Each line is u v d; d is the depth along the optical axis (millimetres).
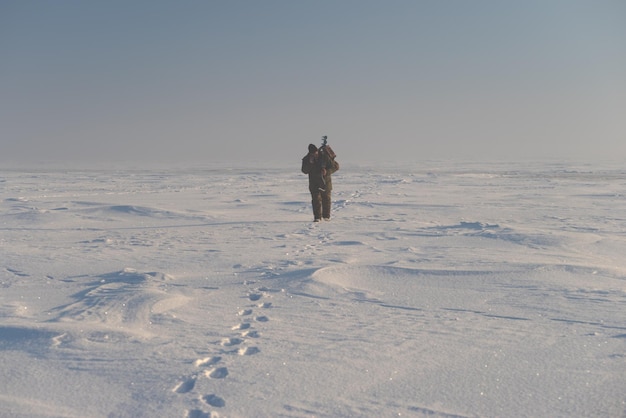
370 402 3281
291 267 7512
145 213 16188
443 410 3182
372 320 5074
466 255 8453
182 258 8609
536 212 16859
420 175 58688
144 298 5703
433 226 12680
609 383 3553
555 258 8180
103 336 4492
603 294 5965
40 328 4602
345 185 36781
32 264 8172
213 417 3059
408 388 3484
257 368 3805
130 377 3656
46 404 3260
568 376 3678
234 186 38281
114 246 10117
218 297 5957
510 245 9484
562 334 4617
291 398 3324
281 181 46812
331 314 5281
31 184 42500
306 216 16109
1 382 3588
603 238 10070
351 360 3986
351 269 6969
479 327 4840
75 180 50406
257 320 5105
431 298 5895
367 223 13539
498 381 3598
